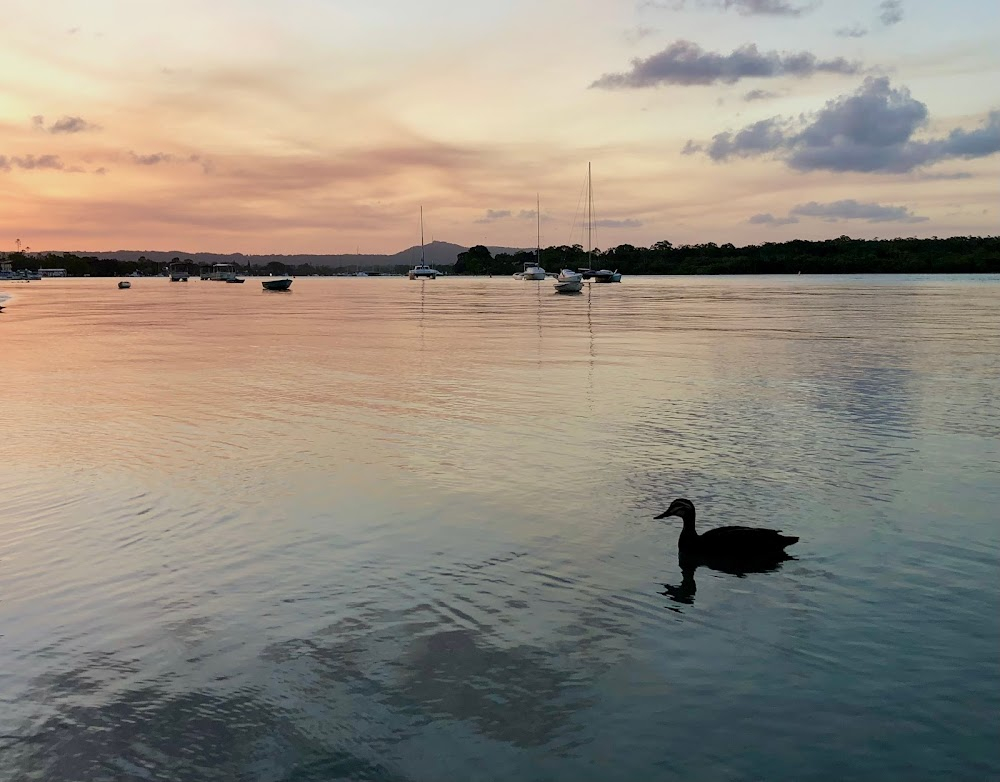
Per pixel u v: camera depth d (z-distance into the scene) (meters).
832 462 18.06
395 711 8.27
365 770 7.35
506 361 37.81
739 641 9.75
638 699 8.47
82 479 16.70
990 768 7.35
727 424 22.23
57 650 9.52
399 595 11.07
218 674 8.98
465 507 14.89
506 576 11.72
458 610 10.59
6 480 16.61
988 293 121.69
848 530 13.69
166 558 12.36
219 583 11.45
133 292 184.50
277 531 13.60
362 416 23.58
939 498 15.40
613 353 41.19
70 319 76.81
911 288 146.62
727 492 15.82
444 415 23.69
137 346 47.00
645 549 12.83
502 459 18.38
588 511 14.67
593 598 10.99
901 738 7.79
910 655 9.41
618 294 135.75
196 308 102.38
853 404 25.31
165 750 7.64
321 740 7.79
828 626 10.16
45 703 8.42
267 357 40.28
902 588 11.32
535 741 7.77
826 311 77.88
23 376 32.81
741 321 65.25
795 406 25.02
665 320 67.81
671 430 21.45
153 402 26.19
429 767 7.38
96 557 12.38
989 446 19.56
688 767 7.36
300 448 19.48
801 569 12.02
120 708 8.33
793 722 8.05
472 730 7.95
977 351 40.44
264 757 7.54
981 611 10.58
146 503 15.09
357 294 164.25
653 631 10.01
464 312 86.44
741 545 12.41
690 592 11.16
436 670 9.06
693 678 8.89
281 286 188.00
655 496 15.59
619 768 7.36
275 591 11.17
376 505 14.99
